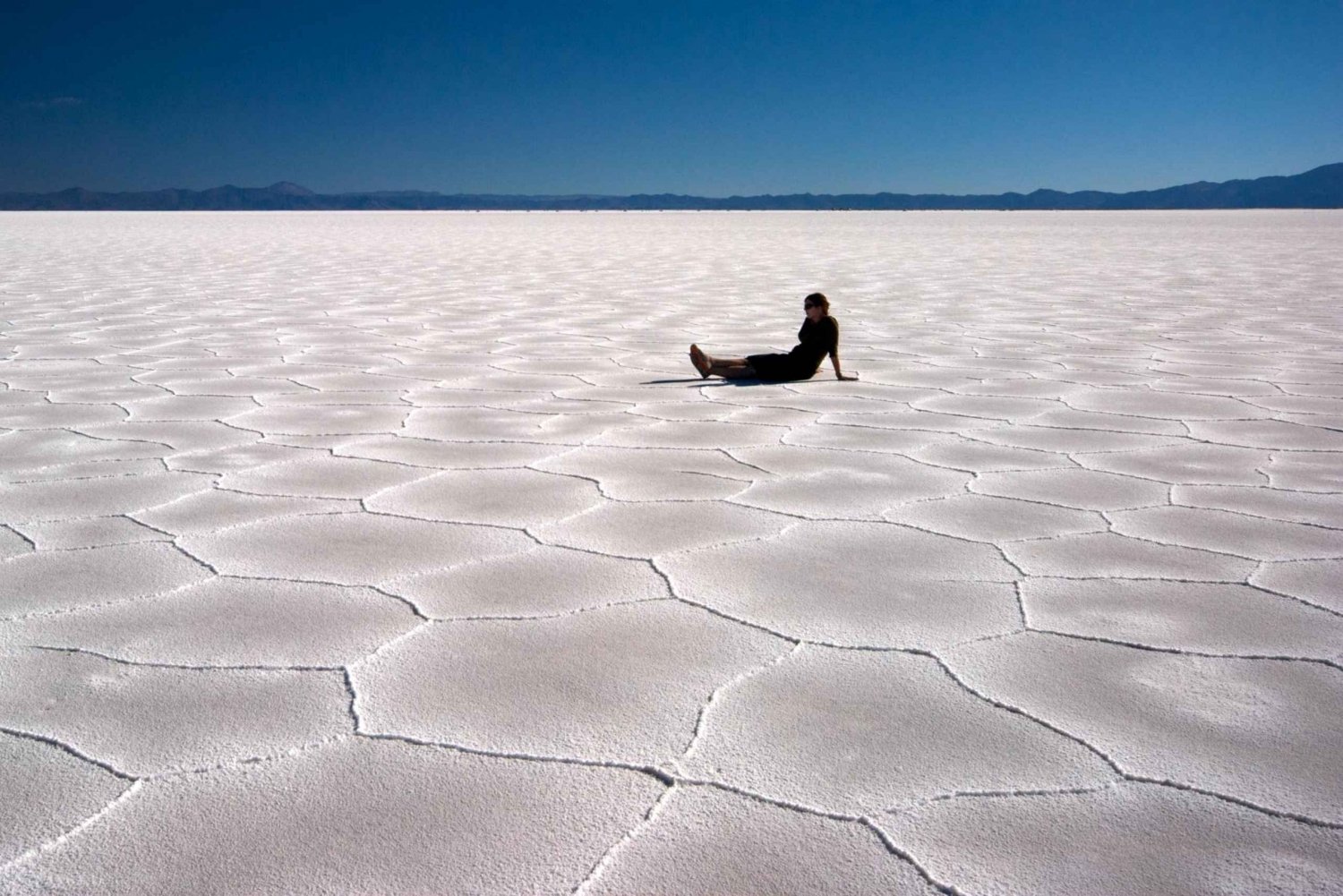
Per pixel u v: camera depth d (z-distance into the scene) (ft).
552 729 5.86
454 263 58.59
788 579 8.31
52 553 8.93
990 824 4.95
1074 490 11.09
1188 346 23.27
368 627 7.31
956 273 50.21
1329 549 9.09
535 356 21.74
